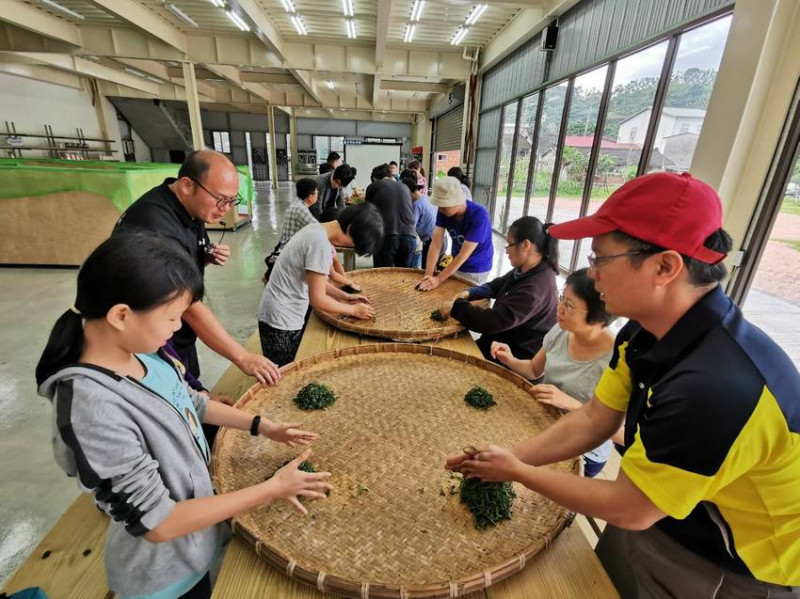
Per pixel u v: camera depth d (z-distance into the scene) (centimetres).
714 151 192
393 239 337
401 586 70
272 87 1209
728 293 204
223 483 93
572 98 485
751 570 73
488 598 75
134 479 66
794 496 66
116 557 82
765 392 60
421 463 104
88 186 470
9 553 157
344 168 435
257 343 230
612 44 399
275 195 1312
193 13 601
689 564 80
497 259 597
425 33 655
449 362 156
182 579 86
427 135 1362
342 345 171
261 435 110
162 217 140
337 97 1305
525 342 186
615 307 72
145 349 70
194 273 72
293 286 185
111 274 62
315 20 607
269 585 75
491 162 801
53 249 484
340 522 86
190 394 100
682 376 62
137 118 1348
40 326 337
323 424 118
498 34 662
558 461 97
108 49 694
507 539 84
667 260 63
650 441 64
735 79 181
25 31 681
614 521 68
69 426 61
